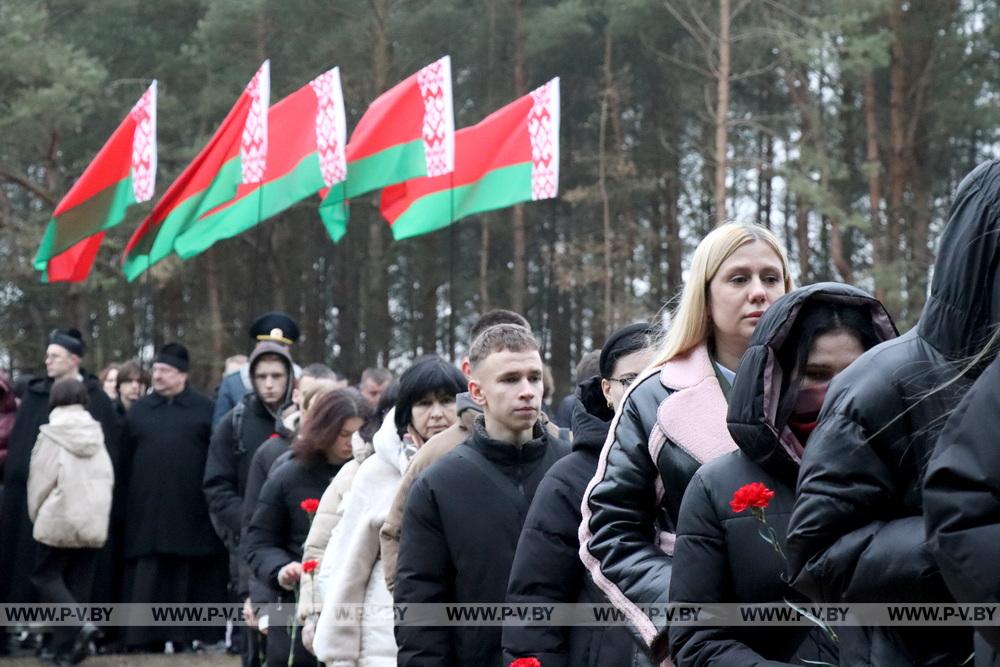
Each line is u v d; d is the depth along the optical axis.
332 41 30.19
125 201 13.41
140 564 11.36
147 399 11.64
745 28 28.70
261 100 12.25
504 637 4.50
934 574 2.72
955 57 28.78
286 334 11.38
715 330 3.99
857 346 3.31
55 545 10.43
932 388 2.81
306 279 37.22
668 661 3.70
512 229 34.66
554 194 12.00
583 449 4.54
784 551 3.20
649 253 35.28
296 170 12.59
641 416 3.95
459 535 5.03
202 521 11.45
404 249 35.50
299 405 8.38
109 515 10.92
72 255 14.56
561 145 36.69
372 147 12.29
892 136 28.02
